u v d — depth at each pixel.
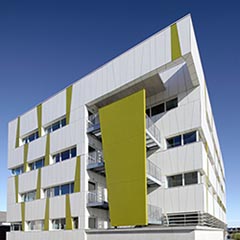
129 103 24.11
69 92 31.83
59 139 31.92
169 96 26.41
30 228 34.03
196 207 22.94
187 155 24.28
